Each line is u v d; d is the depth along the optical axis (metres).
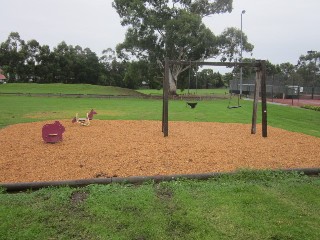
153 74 43.41
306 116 17.34
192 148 7.96
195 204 4.18
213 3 42.09
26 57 71.81
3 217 3.73
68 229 3.52
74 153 7.27
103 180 5.12
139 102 29.14
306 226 3.65
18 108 20.75
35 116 15.89
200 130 11.29
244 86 44.84
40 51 72.19
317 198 4.47
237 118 15.67
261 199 4.39
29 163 6.38
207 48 40.34
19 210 3.93
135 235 3.41
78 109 20.75
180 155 7.16
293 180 5.29
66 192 4.55
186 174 5.46
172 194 4.59
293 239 3.39
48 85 53.78
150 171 5.86
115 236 3.38
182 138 9.47
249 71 51.31
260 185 5.02
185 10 38.66
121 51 43.06
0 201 4.22
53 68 72.38
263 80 9.78
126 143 8.55
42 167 6.09
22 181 5.24
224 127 12.21
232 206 4.15
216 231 3.52
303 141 9.18
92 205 4.12
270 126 12.71
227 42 41.81
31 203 4.19
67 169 5.96
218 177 5.44
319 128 12.48
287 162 6.65
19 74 72.12
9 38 71.25
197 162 6.55
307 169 5.91
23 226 3.55
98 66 77.50
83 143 8.51
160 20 38.41
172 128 11.75
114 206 4.10
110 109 21.03
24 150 7.59
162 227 3.58
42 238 3.32
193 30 37.16
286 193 4.66
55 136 8.55
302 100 35.41
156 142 8.73
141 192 4.59
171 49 39.94
